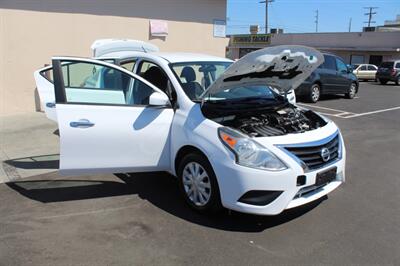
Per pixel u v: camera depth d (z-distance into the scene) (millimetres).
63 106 4098
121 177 5266
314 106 13344
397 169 6000
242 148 3678
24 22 9523
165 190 4844
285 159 3654
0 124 8375
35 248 3512
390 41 35531
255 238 3736
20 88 9711
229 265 3297
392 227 4023
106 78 5066
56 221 4027
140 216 4156
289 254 3477
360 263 3363
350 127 9438
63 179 5199
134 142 4301
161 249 3527
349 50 38344
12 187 4926
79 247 3541
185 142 4145
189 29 12641
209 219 4094
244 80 4465
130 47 7609
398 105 14016
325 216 4230
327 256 3457
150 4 11594
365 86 25016
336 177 4156
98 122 4172
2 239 3656
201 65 4941
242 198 3701
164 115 4375
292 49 4082
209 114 4160
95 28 10648
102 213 4219
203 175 4055
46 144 6836
